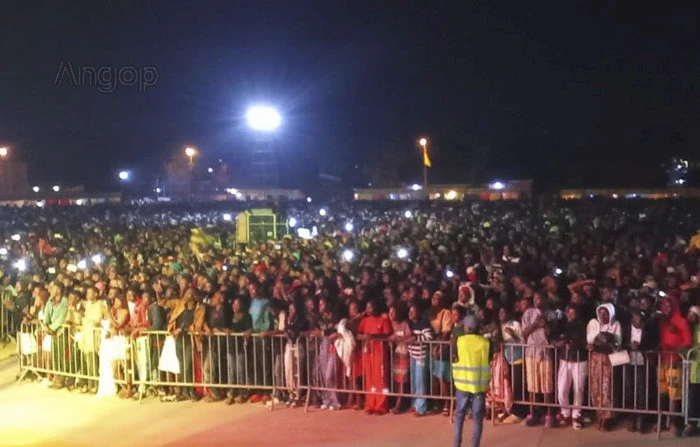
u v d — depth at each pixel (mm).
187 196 97125
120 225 37062
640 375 9945
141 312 12320
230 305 12000
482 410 9102
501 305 10891
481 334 9359
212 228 31234
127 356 12266
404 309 11078
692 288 10500
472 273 14539
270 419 10883
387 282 13180
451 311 10859
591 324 10172
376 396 10953
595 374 10047
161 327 12141
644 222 29922
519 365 10477
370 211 45531
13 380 13656
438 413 10898
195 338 11906
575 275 14211
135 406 11781
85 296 13070
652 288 11703
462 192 82812
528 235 24094
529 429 10156
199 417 11102
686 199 53281
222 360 11836
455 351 10039
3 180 81500
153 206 57844
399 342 10883
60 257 21984
